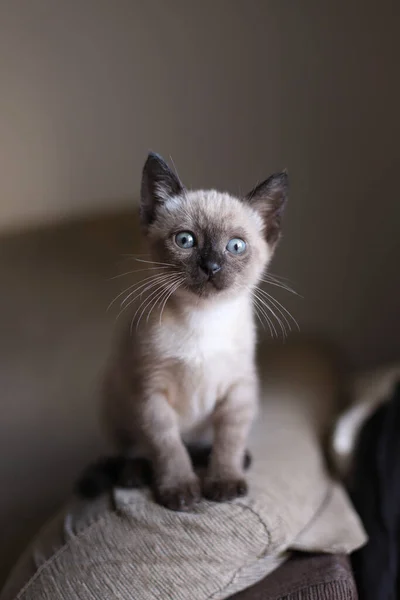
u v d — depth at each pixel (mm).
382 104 591
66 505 497
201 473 472
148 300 483
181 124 583
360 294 620
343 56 584
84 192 584
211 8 572
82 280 597
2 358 606
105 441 588
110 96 575
